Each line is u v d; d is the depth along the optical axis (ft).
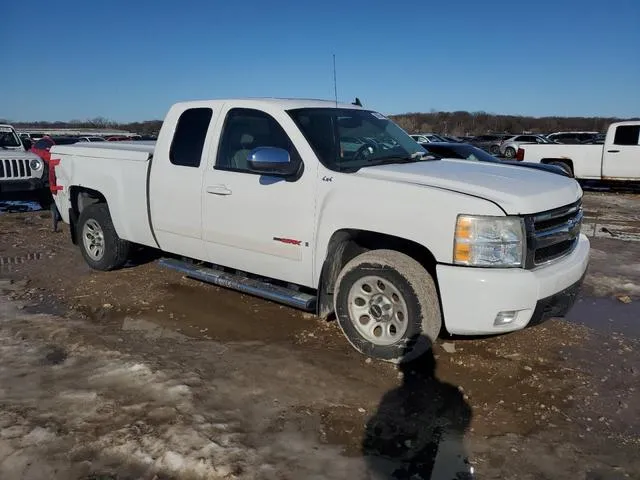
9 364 13.07
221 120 16.02
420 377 12.80
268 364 13.32
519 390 12.30
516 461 9.81
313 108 15.57
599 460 9.86
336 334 15.19
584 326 16.06
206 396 11.71
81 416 10.86
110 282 19.67
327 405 11.51
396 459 9.82
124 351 13.88
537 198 12.31
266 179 14.61
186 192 16.44
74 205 21.44
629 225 33.55
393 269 12.61
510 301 11.66
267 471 9.34
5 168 35.76
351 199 13.12
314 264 13.97
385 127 16.97
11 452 9.73
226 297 18.16
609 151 52.31
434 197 12.11
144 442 10.02
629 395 12.12
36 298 18.02
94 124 193.57
